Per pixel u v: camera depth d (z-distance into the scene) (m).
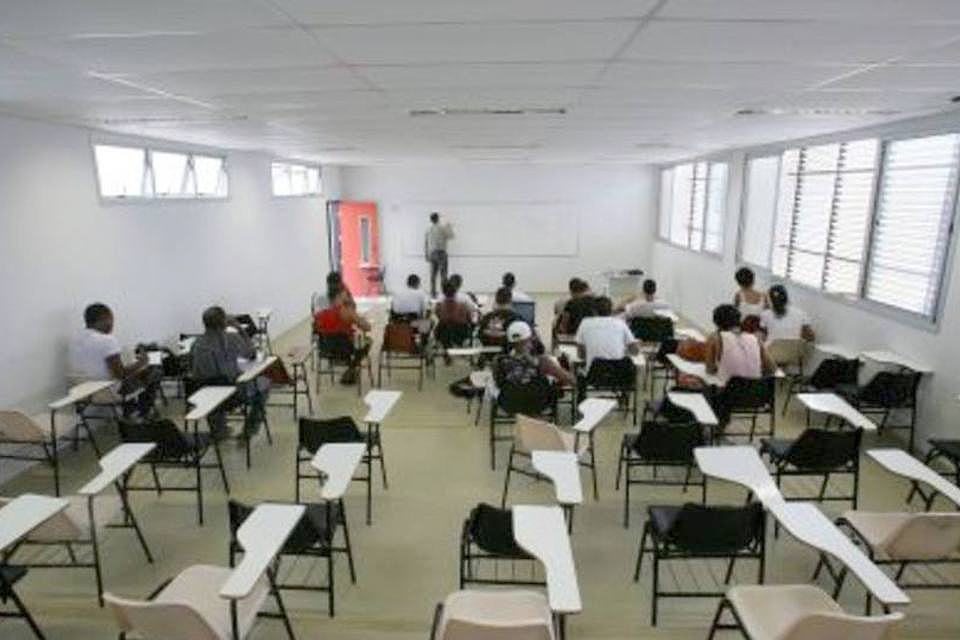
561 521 2.53
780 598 2.43
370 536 3.61
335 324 6.30
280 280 9.09
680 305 10.17
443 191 11.74
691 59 2.68
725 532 2.67
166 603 2.05
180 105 3.92
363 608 2.97
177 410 5.59
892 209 5.07
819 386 5.03
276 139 6.33
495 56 2.61
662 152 8.56
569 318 6.30
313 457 3.39
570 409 5.42
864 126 5.29
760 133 5.94
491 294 11.55
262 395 4.92
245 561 2.29
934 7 1.90
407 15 2.00
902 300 4.94
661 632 2.80
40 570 3.24
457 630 2.01
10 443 4.09
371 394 4.12
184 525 3.72
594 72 2.95
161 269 6.03
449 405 5.83
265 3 1.86
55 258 4.65
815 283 6.28
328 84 3.24
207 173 7.10
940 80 3.16
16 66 2.74
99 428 5.18
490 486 4.22
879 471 4.43
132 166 5.73
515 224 11.77
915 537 2.60
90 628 2.82
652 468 4.46
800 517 2.58
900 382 4.46
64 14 1.95
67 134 4.78
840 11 1.95
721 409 4.34
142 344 5.47
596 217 11.73
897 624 2.07
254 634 2.80
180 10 1.92
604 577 3.21
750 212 7.67
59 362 4.71
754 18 2.04
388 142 6.83
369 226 11.84
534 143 7.06
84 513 3.08
